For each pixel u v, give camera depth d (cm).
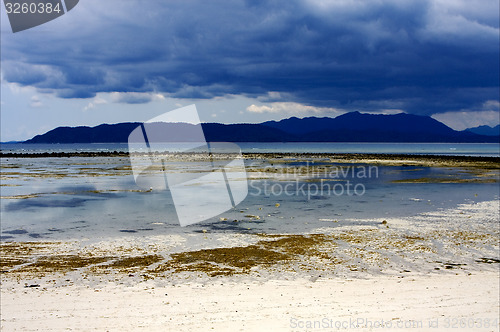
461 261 1320
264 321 759
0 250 1431
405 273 1193
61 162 7025
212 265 1260
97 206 2398
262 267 1241
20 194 2922
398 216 2081
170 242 1548
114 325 743
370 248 1466
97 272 1184
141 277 1137
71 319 780
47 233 1708
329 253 1402
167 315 802
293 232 1722
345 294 962
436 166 6072
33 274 1162
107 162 7038
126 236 1650
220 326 734
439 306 855
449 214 2136
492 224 1878
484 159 7969
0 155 9562
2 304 884
